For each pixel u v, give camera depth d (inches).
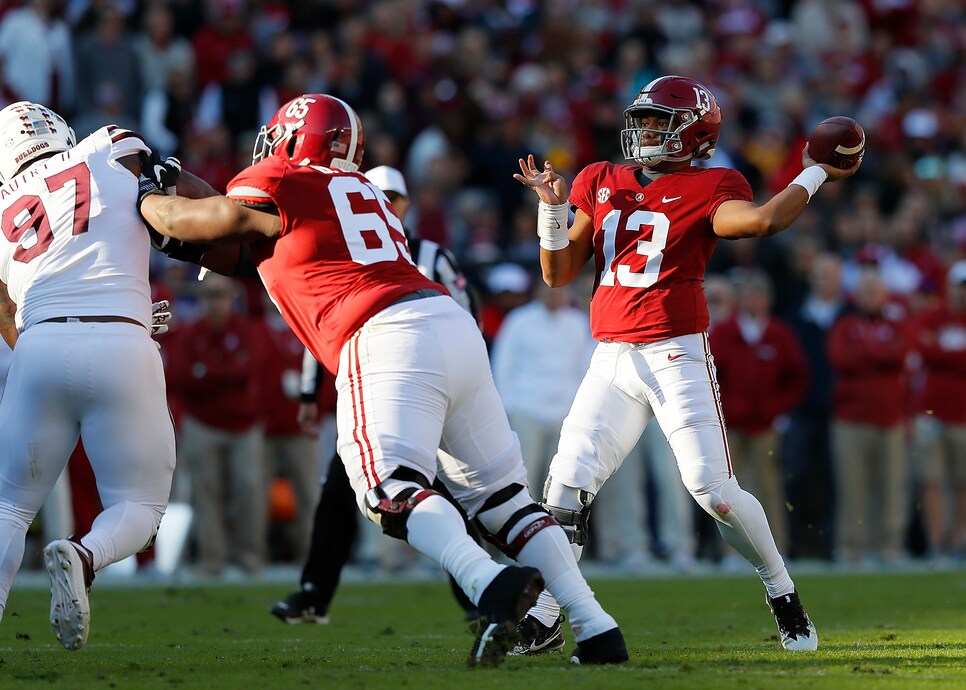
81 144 679.1
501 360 1502.2
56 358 637.3
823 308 1721.2
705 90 718.5
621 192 716.7
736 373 1549.0
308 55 2050.9
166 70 1956.2
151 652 757.9
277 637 872.3
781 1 2679.6
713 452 687.7
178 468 1487.5
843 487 1609.3
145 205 655.8
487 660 598.9
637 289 698.8
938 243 2062.0
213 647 797.9
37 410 642.8
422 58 2192.4
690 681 577.0
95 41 1851.6
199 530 1411.2
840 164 691.4
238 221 626.8
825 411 1689.2
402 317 612.1
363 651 759.7
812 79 2393.0
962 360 1638.8
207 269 698.2
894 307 1609.3
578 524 701.9
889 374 1595.7
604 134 2113.7
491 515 638.5
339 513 969.5
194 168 1755.7
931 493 1664.6
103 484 655.1
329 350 625.0
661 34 2319.1
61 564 613.9
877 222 1977.1
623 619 992.2
